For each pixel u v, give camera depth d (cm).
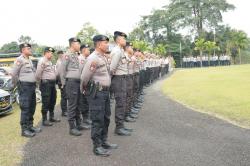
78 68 768
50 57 868
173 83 1969
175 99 1284
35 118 973
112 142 695
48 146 683
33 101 794
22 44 778
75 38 785
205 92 1414
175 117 932
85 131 805
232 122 855
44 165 576
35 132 796
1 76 1323
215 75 2478
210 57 5006
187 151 627
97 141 618
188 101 1209
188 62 5150
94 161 587
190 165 556
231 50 5972
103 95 611
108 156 611
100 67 608
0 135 782
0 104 1031
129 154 618
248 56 6234
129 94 889
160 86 1814
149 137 729
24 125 771
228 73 2644
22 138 749
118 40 754
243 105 1043
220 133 748
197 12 6225
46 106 866
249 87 1528
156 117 938
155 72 2297
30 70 777
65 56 772
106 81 613
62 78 789
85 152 638
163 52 5344
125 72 755
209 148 642
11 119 984
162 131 778
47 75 859
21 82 768
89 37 4644
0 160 606
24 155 630
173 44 5978
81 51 823
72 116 768
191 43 6116
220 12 6153
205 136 727
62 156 618
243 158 584
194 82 1950
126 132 751
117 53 732
